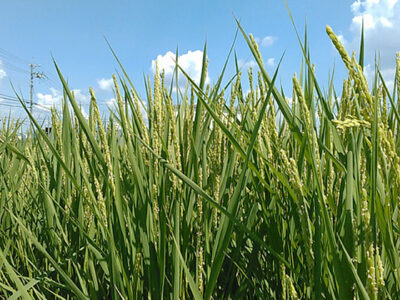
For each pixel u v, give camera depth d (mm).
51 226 1543
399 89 820
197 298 934
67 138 1460
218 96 1461
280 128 1851
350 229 789
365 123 626
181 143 1444
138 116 1274
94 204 1069
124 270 1062
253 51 803
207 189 1399
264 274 1385
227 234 835
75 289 1058
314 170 699
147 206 1163
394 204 812
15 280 1022
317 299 736
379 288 639
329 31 600
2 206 1852
